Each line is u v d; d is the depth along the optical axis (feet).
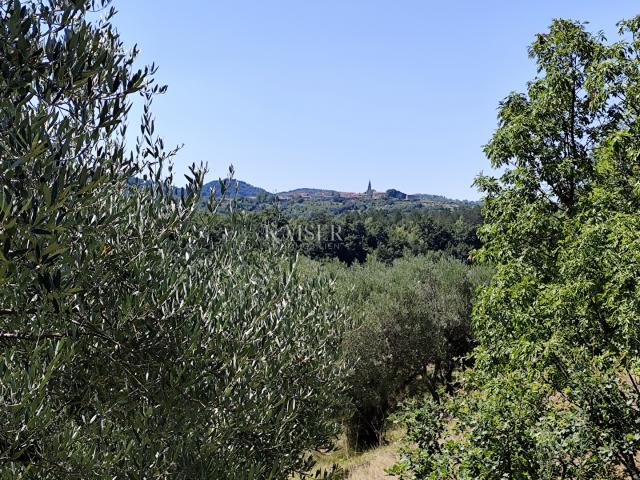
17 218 8.71
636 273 32.45
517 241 49.73
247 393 18.13
